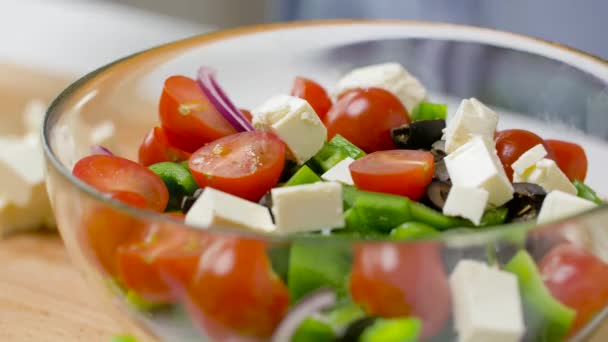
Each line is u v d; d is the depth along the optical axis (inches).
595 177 21.0
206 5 45.8
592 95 20.7
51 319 22.0
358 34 22.8
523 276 15.6
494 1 35.0
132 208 16.0
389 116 20.6
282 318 15.9
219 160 18.7
